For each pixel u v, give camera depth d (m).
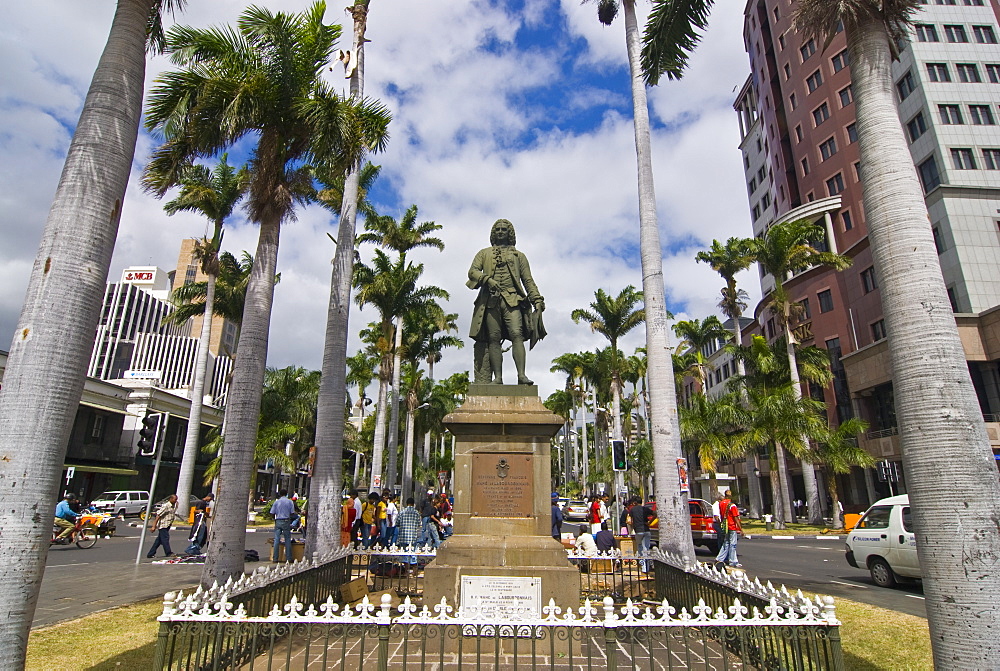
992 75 35.28
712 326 41.34
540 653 6.12
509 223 8.81
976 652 4.05
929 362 4.59
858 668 5.89
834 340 39.91
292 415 33.50
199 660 4.40
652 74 14.35
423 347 38.78
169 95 9.14
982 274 30.72
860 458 27.00
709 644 6.46
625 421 47.84
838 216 41.25
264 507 35.78
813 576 13.09
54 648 6.36
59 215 4.70
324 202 19.86
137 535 23.86
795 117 46.16
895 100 5.38
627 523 14.71
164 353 70.19
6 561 4.04
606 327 37.75
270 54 9.49
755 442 28.52
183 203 25.73
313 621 4.30
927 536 4.41
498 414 7.28
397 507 16.84
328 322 11.93
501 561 6.61
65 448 4.48
